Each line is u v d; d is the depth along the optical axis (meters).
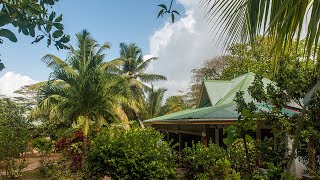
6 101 21.23
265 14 2.34
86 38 22.89
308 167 7.39
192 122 11.37
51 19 2.20
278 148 7.34
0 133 12.86
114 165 9.47
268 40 2.43
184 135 16.89
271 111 7.67
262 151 7.11
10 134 12.95
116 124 18.89
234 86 15.96
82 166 13.58
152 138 10.78
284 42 2.36
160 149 10.34
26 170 15.80
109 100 17.23
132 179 9.55
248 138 2.42
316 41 2.10
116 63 27.06
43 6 2.13
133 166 9.61
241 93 7.71
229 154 7.45
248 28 2.44
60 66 20.94
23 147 13.75
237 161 7.16
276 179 4.45
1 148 12.70
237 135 2.40
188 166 10.15
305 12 2.20
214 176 7.97
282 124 7.22
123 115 24.94
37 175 14.20
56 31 2.24
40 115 25.38
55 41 2.27
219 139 12.42
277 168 4.61
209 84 16.70
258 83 7.93
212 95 15.95
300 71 7.18
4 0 1.93
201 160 9.00
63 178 12.45
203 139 12.56
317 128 7.30
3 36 2.01
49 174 13.03
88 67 18.05
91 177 10.53
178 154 11.14
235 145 7.34
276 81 7.62
